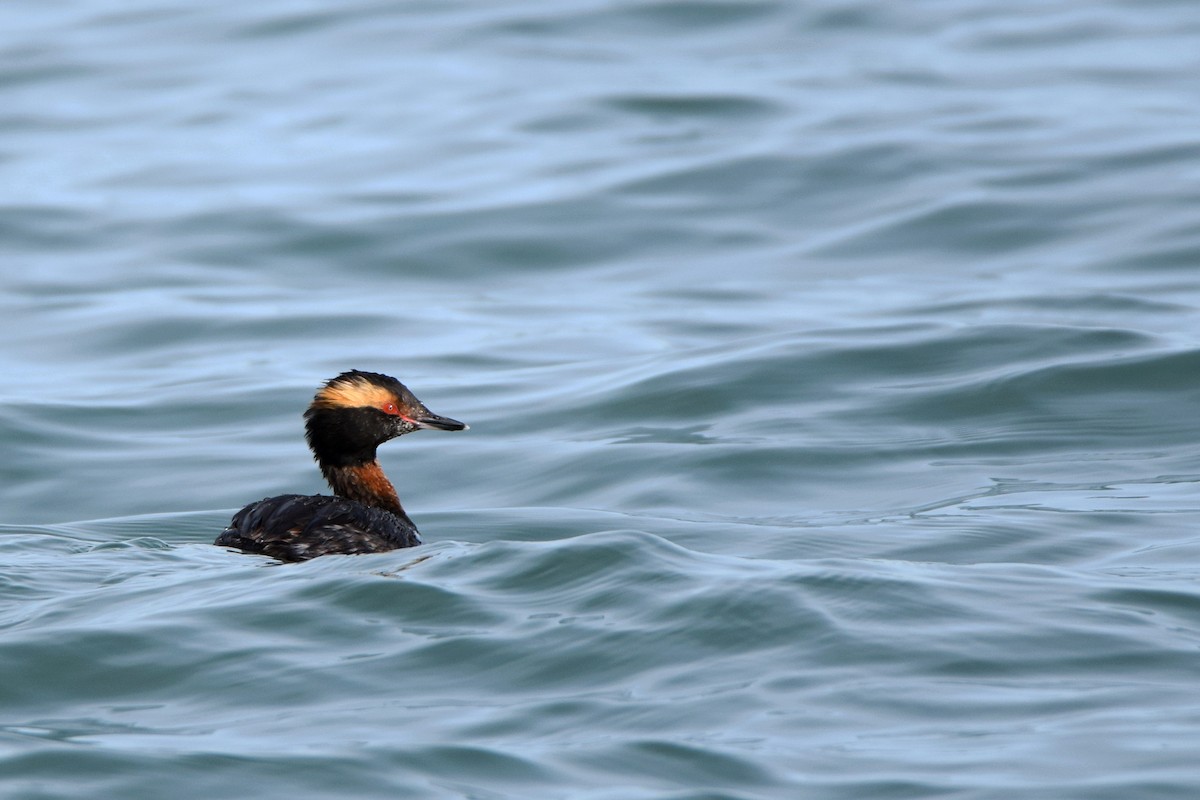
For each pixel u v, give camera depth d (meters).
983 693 8.24
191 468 15.80
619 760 7.49
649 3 34.72
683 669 8.56
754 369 17.77
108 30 34.75
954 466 14.99
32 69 32.22
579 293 21.67
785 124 27.53
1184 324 18.58
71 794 7.15
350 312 21.02
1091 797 7.04
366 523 12.19
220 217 24.73
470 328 20.30
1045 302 19.73
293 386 18.19
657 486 14.73
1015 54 31.53
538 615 9.32
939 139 26.44
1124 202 23.48
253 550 11.70
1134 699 8.15
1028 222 23.09
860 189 24.77
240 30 34.41
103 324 20.62
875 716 7.97
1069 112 27.77
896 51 31.81
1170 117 27.25
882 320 19.34
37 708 8.28
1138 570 11.14
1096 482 14.30
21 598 10.05
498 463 15.75
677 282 21.84
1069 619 9.30
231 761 7.49
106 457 16.08
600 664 8.67
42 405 17.55
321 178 26.33
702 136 27.20
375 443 13.76
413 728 7.88
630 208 24.48
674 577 9.73
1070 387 16.83
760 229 23.69
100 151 27.94
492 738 7.75
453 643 8.95
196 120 29.42
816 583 9.66
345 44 33.28
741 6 34.09
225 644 9.01
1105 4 34.97
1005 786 7.17
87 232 24.30
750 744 7.65
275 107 29.91
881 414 16.45
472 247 23.41
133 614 9.49
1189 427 15.79
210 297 21.69
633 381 17.69
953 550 12.23
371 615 9.40
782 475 14.90
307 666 8.70
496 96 29.66
